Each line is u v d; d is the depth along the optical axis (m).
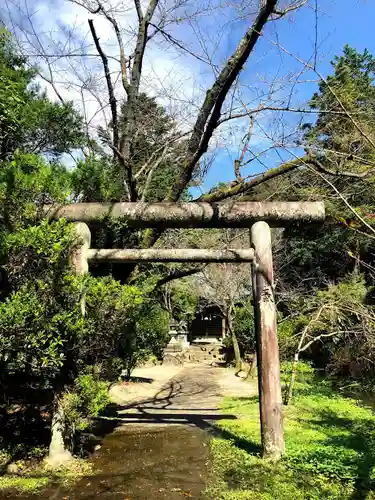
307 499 4.34
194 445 6.56
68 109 7.42
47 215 5.46
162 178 8.75
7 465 5.23
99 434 7.27
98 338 5.39
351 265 13.26
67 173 5.86
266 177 6.04
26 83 7.00
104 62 7.45
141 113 7.94
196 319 28.73
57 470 5.18
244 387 13.04
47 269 4.83
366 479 4.80
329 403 9.14
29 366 5.12
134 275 7.77
